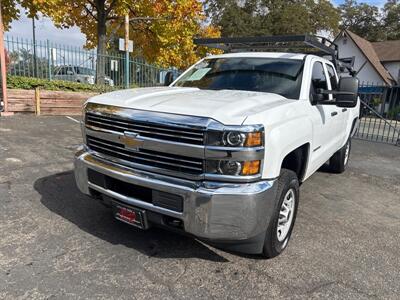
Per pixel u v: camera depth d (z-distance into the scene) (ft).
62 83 37.70
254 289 9.29
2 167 17.43
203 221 8.80
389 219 14.96
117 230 11.89
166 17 52.80
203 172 8.79
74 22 53.72
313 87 13.69
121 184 10.25
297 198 11.51
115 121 9.98
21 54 35.83
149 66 48.55
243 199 8.63
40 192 14.65
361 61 113.91
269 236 10.05
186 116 8.86
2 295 8.36
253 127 8.68
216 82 13.88
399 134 38.63
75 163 11.32
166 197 9.16
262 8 131.44
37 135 25.18
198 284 9.33
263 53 15.25
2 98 31.91
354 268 10.68
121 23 52.21
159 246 11.10
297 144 10.91
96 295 8.60
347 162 23.97
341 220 14.40
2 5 40.57
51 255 10.16
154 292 8.87
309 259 11.00
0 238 10.85
